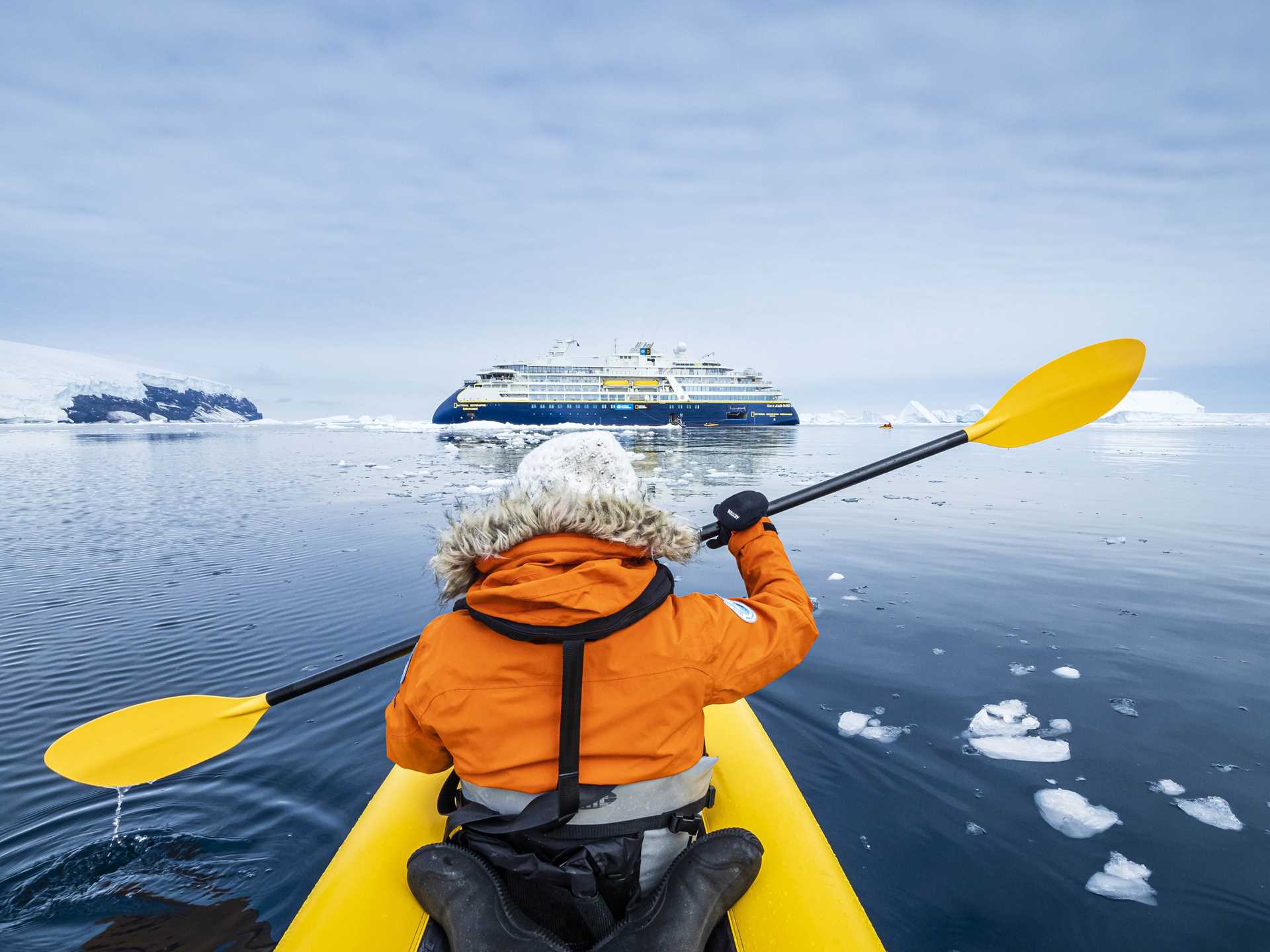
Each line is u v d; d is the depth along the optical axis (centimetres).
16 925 165
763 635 106
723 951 119
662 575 105
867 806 214
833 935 123
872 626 389
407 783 174
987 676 316
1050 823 205
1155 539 657
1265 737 257
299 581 508
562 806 94
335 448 2630
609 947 101
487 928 104
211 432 5166
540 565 96
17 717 289
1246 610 421
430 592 470
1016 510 855
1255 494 1019
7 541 684
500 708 95
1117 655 344
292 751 248
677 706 97
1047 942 159
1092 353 231
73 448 2708
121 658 353
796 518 798
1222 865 185
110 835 200
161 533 727
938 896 175
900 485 1165
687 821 111
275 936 162
